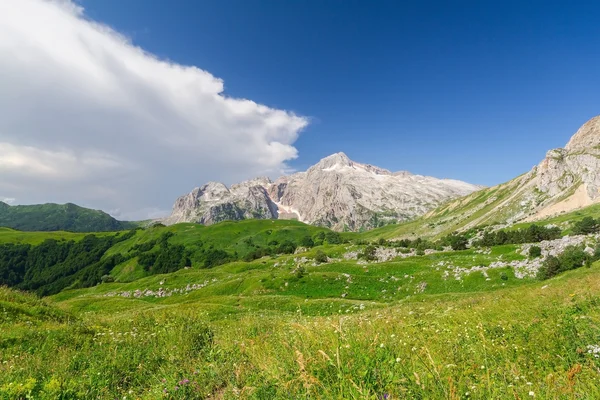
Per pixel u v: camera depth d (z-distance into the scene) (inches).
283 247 5861.2
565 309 429.7
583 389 199.3
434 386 192.9
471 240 5689.0
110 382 329.1
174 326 547.8
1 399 267.7
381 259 3799.2
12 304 758.5
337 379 209.2
